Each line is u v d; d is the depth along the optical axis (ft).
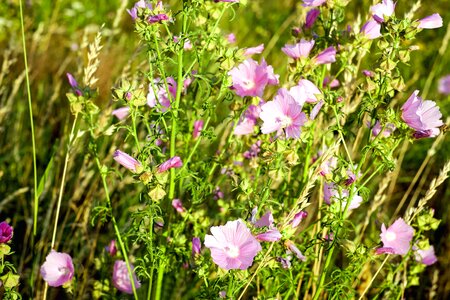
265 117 3.30
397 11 7.62
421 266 3.88
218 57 3.46
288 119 3.30
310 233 3.98
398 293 3.91
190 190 3.82
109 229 4.68
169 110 3.38
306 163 3.69
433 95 6.57
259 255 3.32
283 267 3.53
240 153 3.80
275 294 3.62
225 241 3.12
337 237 3.49
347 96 3.87
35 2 8.03
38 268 4.33
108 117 3.89
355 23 3.72
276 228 3.20
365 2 6.61
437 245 5.12
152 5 3.35
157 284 3.52
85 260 4.48
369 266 4.38
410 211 3.55
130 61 4.14
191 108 3.76
